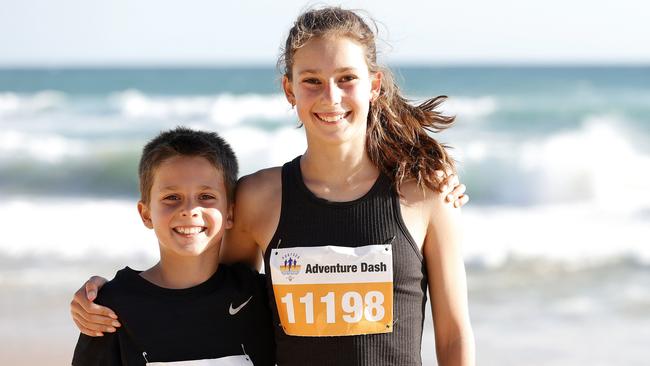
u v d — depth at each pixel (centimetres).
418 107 351
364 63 314
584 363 730
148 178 336
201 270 331
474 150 1944
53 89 3469
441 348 326
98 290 330
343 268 309
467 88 3391
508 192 1675
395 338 310
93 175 1900
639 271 1078
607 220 1391
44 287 955
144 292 326
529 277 1052
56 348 744
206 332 324
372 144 326
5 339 766
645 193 1631
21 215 1412
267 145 2038
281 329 319
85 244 1184
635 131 2206
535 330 827
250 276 337
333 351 309
